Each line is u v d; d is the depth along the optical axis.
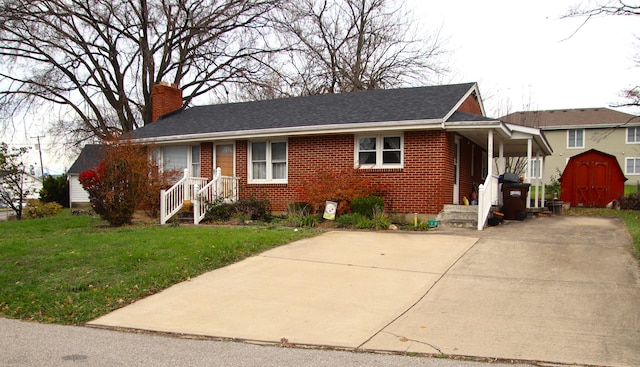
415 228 12.30
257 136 15.81
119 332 5.40
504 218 14.64
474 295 6.39
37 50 26.06
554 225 13.01
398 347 4.74
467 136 16.06
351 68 32.72
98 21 26.44
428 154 13.74
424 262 8.34
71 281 7.32
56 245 10.16
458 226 12.92
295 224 13.29
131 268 7.95
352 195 13.74
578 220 14.52
